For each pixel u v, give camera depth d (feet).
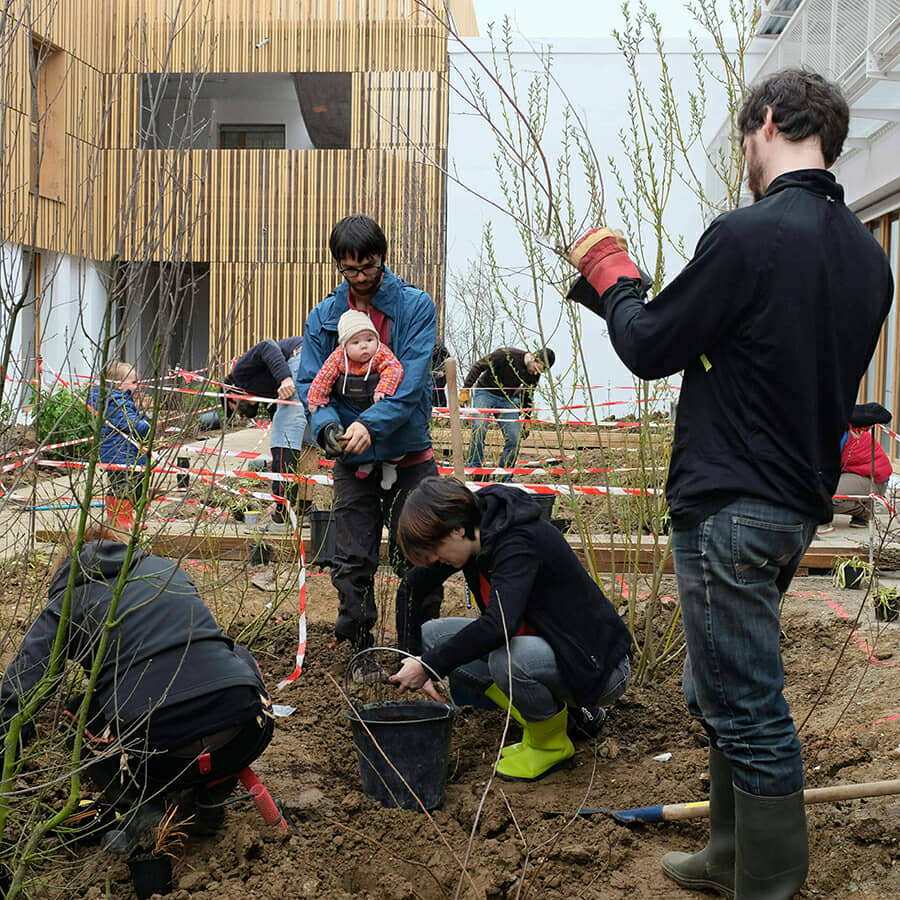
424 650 11.96
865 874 8.39
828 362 7.11
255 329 59.06
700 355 7.40
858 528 24.00
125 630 8.69
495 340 46.01
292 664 14.75
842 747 10.69
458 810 10.07
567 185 12.92
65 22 34.55
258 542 18.65
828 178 7.30
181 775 8.53
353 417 13.47
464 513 10.46
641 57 53.52
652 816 9.41
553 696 10.80
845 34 35.63
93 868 8.68
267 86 67.05
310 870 8.77
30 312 33.24
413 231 55.26
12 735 7.40
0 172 7.59
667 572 19.17
